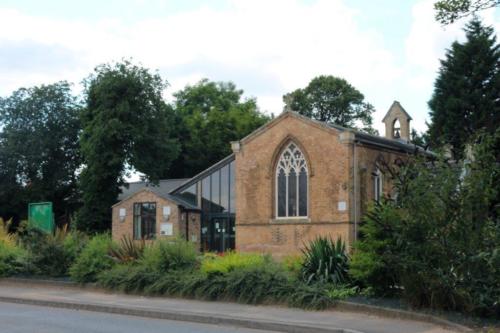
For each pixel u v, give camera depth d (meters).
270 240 36.59
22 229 24.73
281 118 36.84
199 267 19.03
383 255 14.36
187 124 66.56
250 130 66.94
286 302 15.84
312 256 16.98
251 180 37.75
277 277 16.45
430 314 13.37
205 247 42.84
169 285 18.17
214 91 71.69
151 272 19.00
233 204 42.59
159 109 49.03
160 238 21.50
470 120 42.03
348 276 16.38
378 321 13.45
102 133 45.91
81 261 20.73
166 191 48.56
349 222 33.72
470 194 13.03
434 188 13.47
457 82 43.75
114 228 45.81
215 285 17.20
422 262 13.51
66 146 60.59
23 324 13.92
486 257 12.58
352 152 34.50
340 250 17.16
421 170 13.93
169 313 15.20
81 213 47.62
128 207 45.31
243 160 38.19
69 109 59.97
